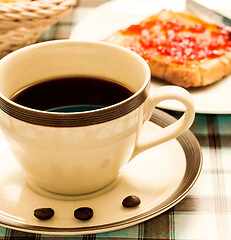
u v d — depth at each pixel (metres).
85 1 0.92
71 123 0.51
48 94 0.58
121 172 0.58
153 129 0.61
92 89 0.58
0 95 0.52
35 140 0.52
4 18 0.69
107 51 0.58
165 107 0.65
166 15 0.80
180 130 0.56
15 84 0.57
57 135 0.51
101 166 0.54
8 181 0.57
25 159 0.54
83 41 0.58
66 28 0.83
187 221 0.56
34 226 0.52
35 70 0.58
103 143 0.52
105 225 0.52
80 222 0.53
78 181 0.54
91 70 0.58
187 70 0.71
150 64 0.74
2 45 0.72
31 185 0.56
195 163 0.57
